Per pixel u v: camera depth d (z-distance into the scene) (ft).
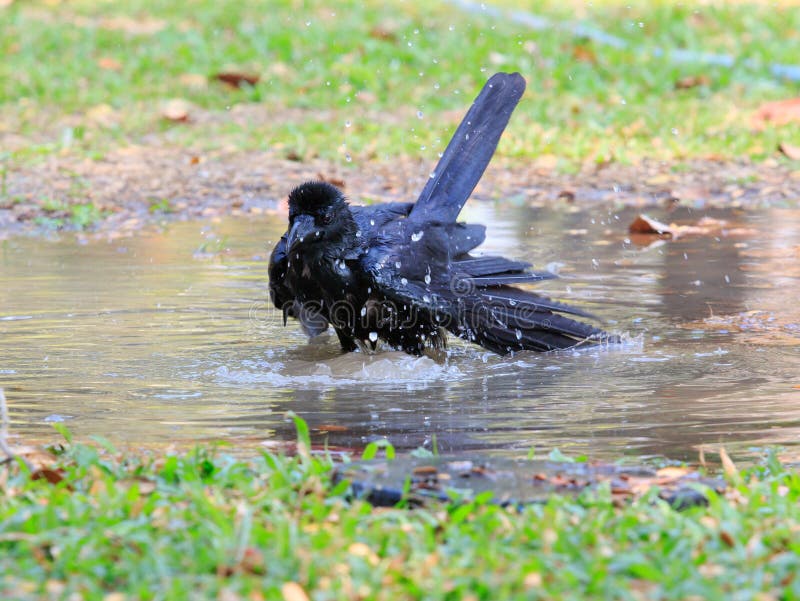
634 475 24.80
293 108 88.94
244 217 62.34
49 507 21.56
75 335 39.50
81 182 68.18
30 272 49.60
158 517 21.66
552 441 28.19
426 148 76.02
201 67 97.76
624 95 90.48
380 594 18.86
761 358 36.24
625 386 33.42
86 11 124.06
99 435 28.58
